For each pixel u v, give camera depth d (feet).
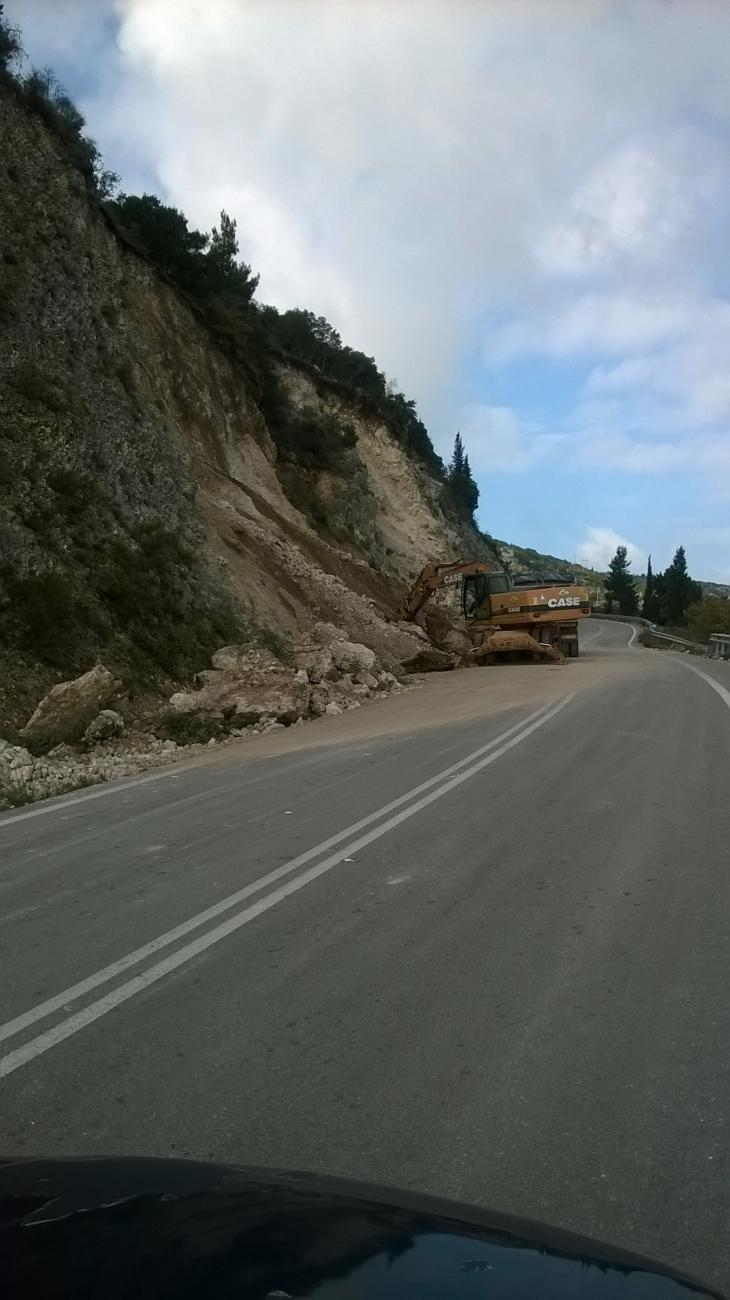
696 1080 13.92
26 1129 12.94
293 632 91.61
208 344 125.18
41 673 54.70
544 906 21.88
